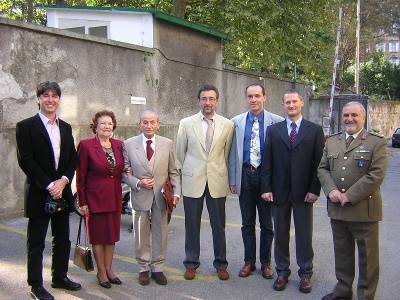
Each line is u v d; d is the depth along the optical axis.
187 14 16.16
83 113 8.95
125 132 9.91
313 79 18.28
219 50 13.23
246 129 5.27
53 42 8.27
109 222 4.90
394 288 5.15
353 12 30.48
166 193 5.03
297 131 4.97
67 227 4.80
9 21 7.43
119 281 5.09
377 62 45.78
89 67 9.03
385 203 10.19
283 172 4.98
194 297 4.80
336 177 4.48
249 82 15.01
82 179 4.85
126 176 5.00
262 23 13.88
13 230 7.01
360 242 4.44
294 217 5.04
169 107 11.30
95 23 11.14
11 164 7.69
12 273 5.29
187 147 5.34
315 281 5.30
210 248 6.42
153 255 5.13
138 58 10.24
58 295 4.75
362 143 4.40
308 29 15.66
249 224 5.38
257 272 5.55
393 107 36.22
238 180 5.27
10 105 7.61
